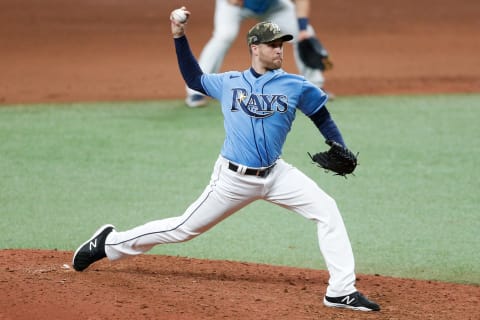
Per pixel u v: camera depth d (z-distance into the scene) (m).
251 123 20.34
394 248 27.47
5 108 48.97
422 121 46.31
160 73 60.97
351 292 20.50
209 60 48.72
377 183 35.00
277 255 26.92
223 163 20.72
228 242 28.19
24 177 35.25
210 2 89.94
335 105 50.84
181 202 32.16
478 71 62.12
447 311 20.81
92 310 19.17
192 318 19.05
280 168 20.95
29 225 29.36
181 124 45.72
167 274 23.16
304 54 49.97
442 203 32.31
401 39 75.25
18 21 78.69
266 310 20.05
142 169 36.78
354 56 68.00
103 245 22.00
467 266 25.81
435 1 93.00
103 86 56.28
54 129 43.84
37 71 60.56
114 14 83.81
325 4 90.88
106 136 42.59
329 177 35.94
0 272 22.17
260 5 48.44
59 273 22.28
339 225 20.78
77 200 32.28
